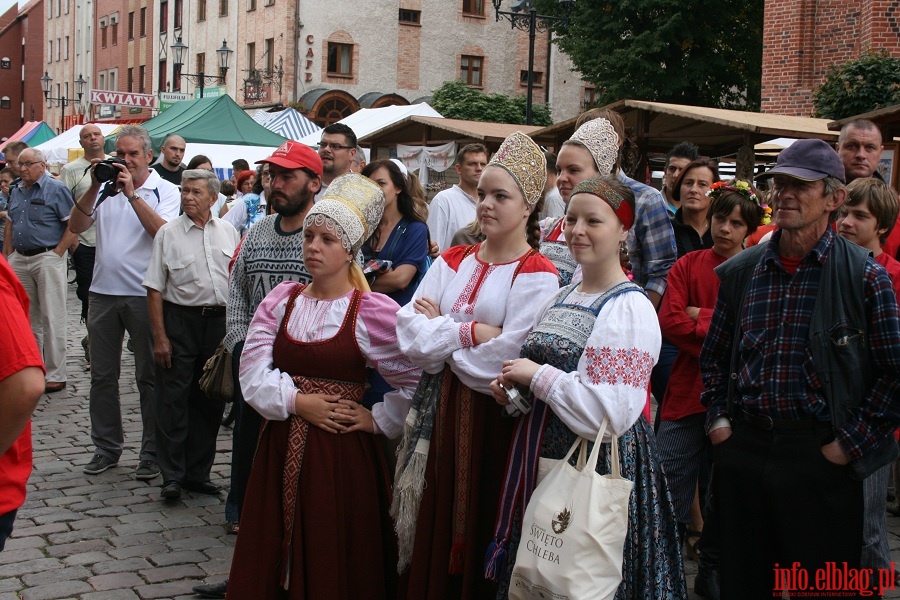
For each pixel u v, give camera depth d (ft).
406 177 17.48
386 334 12.26
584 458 10.31
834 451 10.56
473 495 11.27
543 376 10.27
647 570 10.37
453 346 11.29
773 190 11.15
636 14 84.28
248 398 12.42
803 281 10.87
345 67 115.75
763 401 10.89
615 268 10.82
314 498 12.03
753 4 84.23
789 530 10.73
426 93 119.96
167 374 18.95
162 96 113.60
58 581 14.94
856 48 50.62
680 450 14.88
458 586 11.51
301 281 14.98
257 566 12.15
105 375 21.01
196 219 19.15
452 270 12.19
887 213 14.58
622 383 10.10
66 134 75.05
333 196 12.69
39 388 9.46
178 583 14.98
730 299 11.62
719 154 43.39
